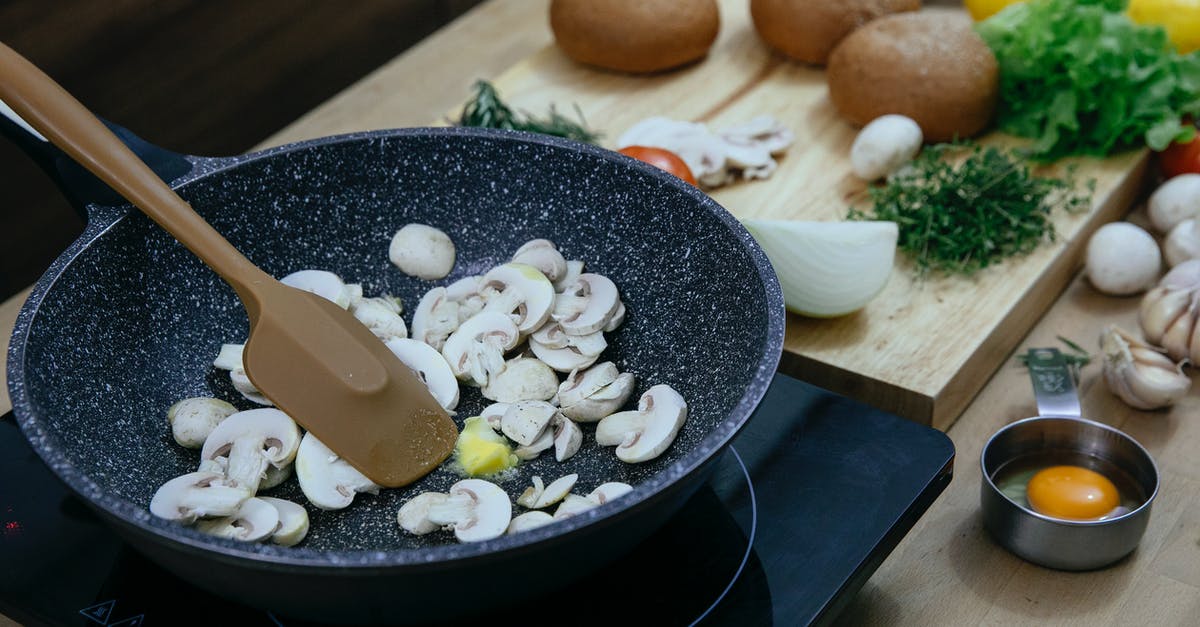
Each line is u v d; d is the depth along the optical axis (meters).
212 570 0.54
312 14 1.04
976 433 0.75
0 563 0.63
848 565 0.62
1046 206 0.83
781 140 0.92
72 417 0.63
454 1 1.15
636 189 0.71
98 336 0.67
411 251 0.75
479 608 0.57
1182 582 0.65
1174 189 0.85
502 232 0.76
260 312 0.64
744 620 0.60
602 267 0.74
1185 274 0.78
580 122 0.96
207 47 0.99
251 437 0.66
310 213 0.74
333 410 0.64
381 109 0.98
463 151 0.74
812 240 0.76
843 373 0.76
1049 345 0.80
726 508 0.65
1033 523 0.65
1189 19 0.92
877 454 0.67
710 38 1.00
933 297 0.80
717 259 0.67
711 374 0.67
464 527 0.62
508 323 0.71
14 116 0.66
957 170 0.90
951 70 0.89
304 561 0.52
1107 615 0.64
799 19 0.98
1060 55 0.88
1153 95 0.88
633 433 0.66
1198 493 0.70
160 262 0.70
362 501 0.65
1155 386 0.73
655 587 0.62
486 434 0.68
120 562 0.63
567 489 0.64
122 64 0.95
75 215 0.96
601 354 0.72
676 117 0.96
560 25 0.99
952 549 0.68
